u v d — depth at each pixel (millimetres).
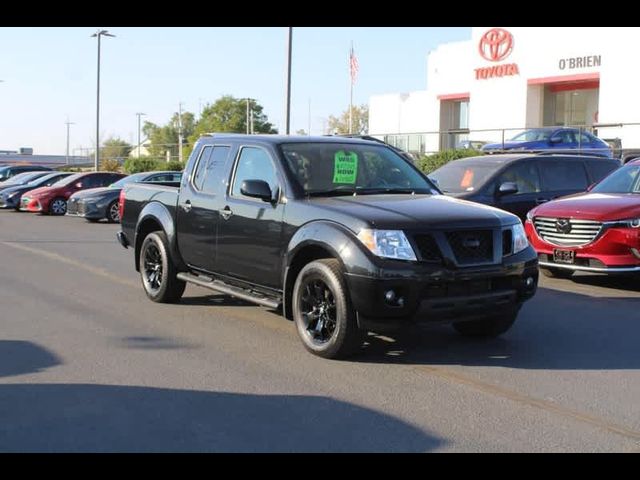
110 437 4523
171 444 4418
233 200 7309
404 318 5824
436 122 41375
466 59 38906
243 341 6879
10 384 5555
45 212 24562
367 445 4391
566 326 7496
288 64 22719
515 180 12109
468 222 6066
